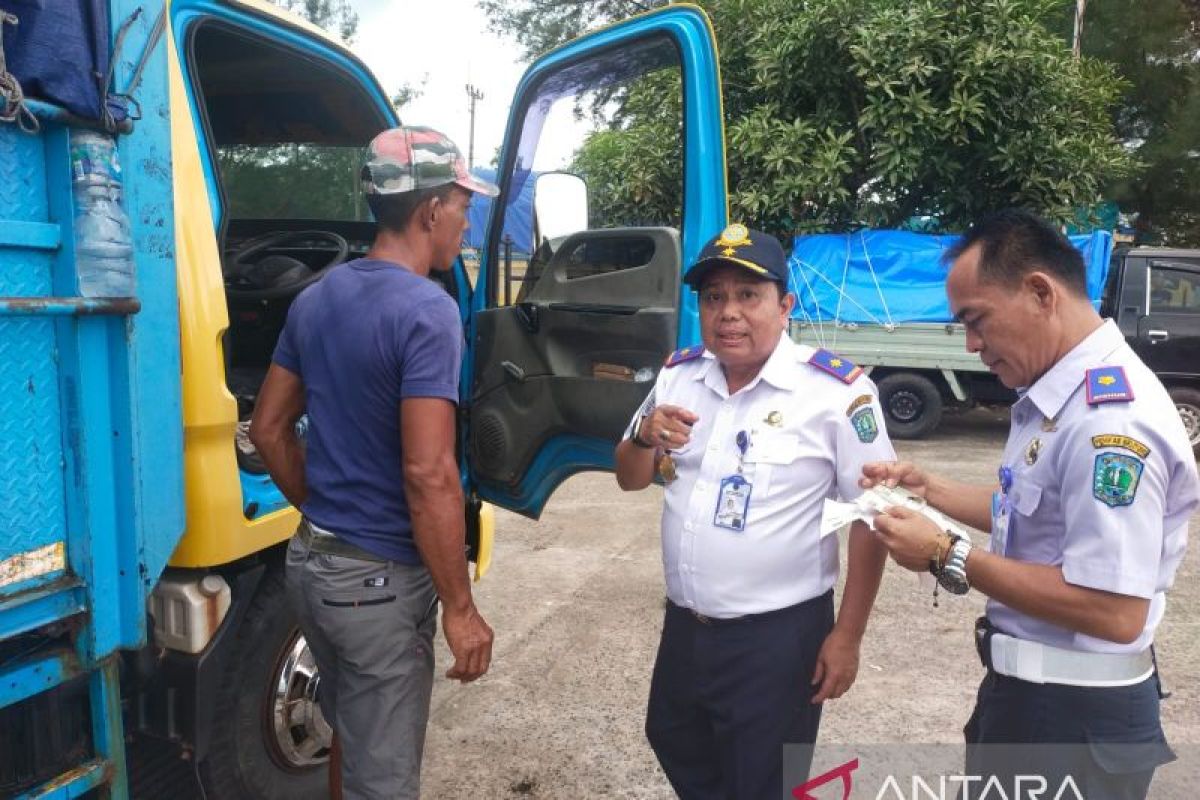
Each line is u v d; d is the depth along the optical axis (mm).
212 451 1860
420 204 1764
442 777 2699
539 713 3090
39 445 1444
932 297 7746
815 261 8008
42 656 1499
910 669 3424
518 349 2697
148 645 1946
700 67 2316
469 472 2920
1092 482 1210
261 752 2211
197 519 1849
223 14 2084
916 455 7508
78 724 1603
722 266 1635
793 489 1657
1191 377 7645
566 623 3879
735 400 1733
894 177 7938
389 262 1754
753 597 1676
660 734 1920
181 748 1989
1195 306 7652
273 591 2191
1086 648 1315
